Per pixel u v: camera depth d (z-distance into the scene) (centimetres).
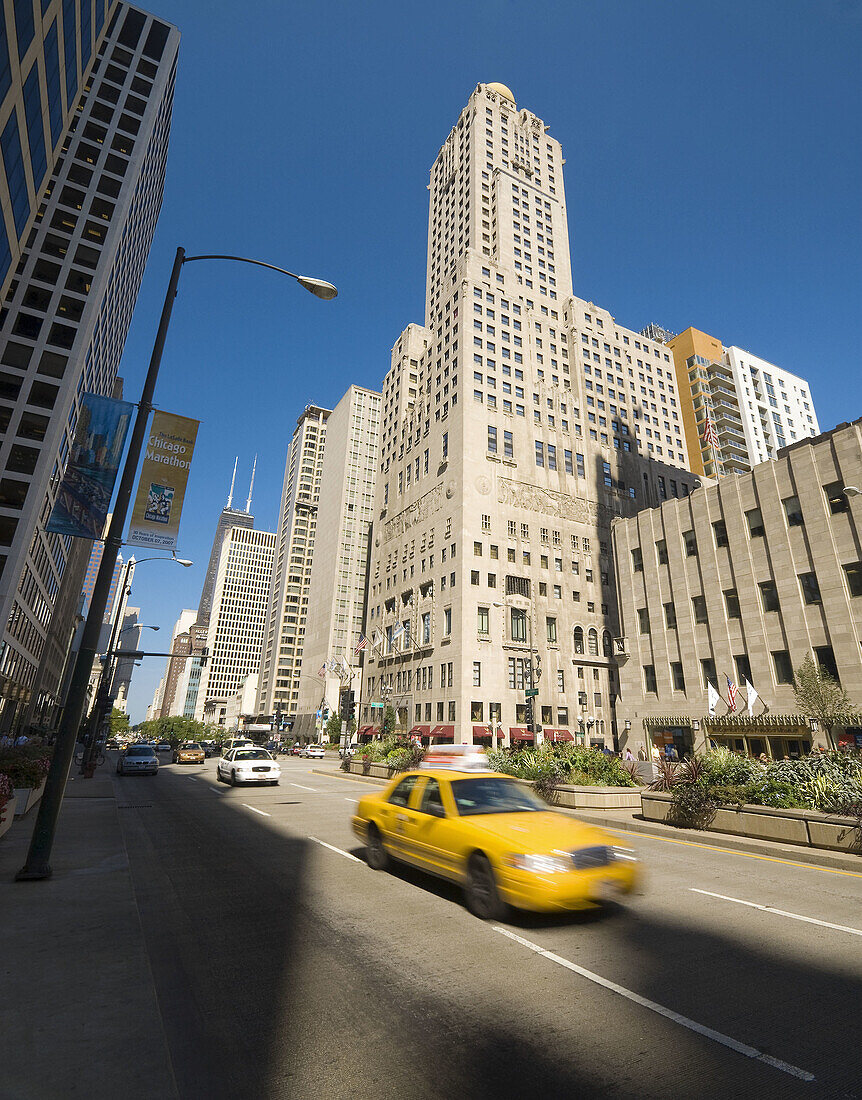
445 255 9031
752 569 3266
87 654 860
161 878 829
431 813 790
